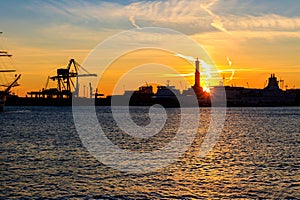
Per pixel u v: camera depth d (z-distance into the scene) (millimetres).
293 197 37594
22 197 37125
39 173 47438
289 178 45250
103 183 42625
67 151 67688
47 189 39906
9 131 113250
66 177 45375
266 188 40750
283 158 60688
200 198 37219
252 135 104562
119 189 40188
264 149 72438
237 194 38625
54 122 158750
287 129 126562
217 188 40750
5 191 39031
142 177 45781
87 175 46531
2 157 60188
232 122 169375
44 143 80562
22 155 62438
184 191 39625
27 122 157750
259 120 184375
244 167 52438
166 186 41562
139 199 36844
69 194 38188
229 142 85688
